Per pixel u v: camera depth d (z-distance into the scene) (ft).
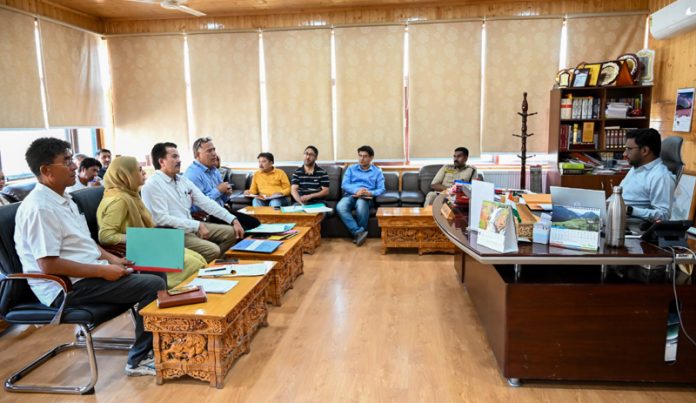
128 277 7.27
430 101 18.28
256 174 17.03
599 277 6.79
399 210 14.75
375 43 18.19
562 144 16.52
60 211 6.91
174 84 19.39
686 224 6.70
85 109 18.34
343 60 18.45
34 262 6.72
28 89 15.65
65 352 8.33
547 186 17.70
